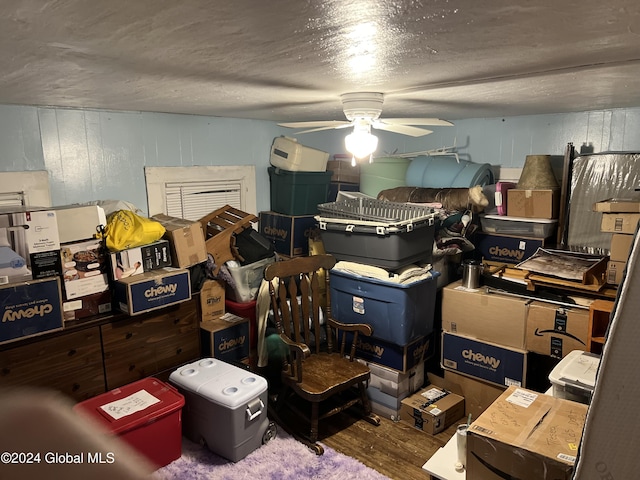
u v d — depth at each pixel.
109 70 1.58
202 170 3.43
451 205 3.15
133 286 2.51
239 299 3.13
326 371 2.72
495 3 0.93
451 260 3.23
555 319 2.51
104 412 2.22
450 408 2.76
